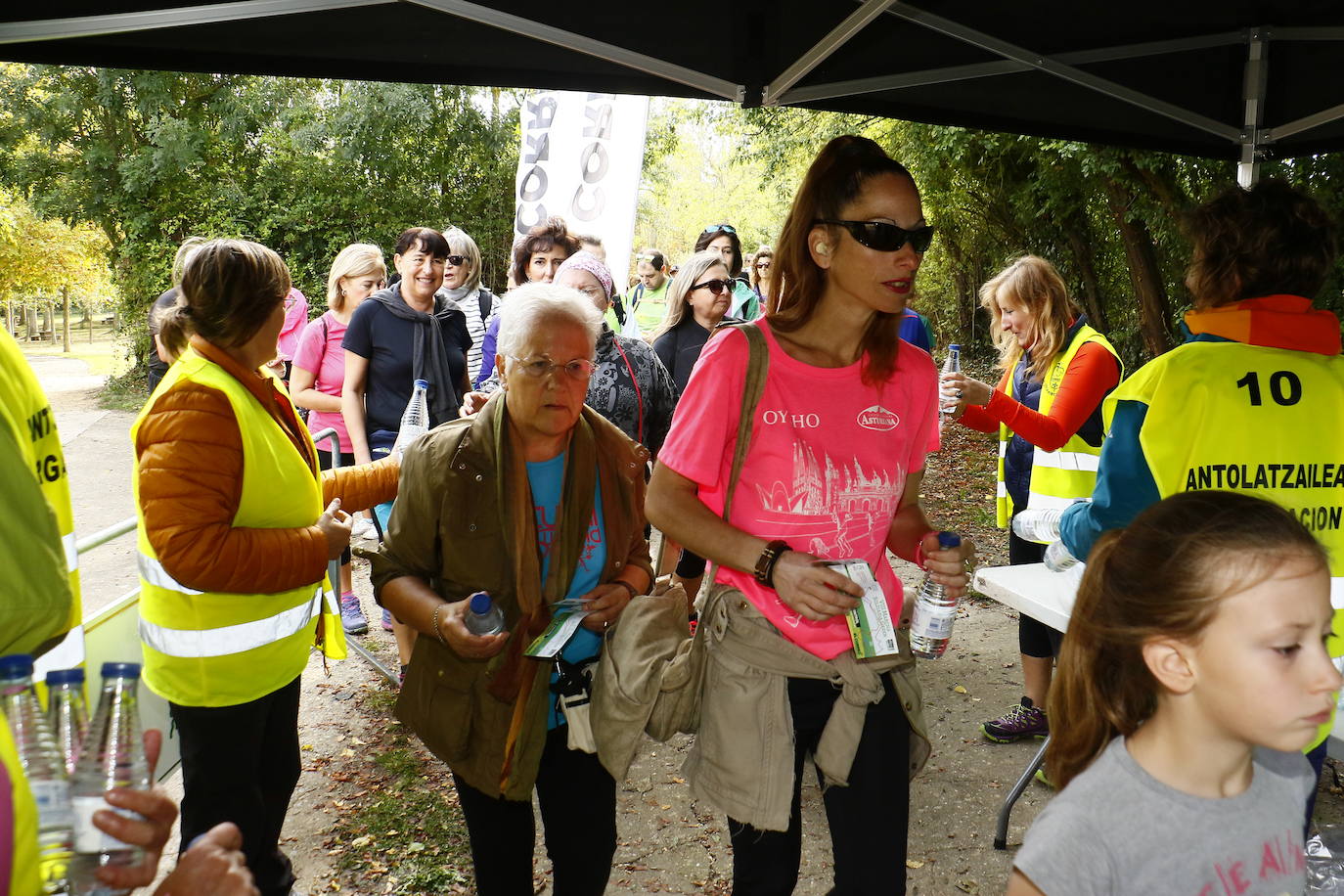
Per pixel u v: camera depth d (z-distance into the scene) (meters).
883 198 2.06
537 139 8.58
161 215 18.81
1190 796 1.40
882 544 2.25
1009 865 3.47
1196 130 4.42
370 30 3.21
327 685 4.91
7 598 1.42
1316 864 2.25
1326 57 3.87
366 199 19.41
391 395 5.09
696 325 5.25
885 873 2.09
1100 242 13.37
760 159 19.31
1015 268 3.99
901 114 4.13
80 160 18.89
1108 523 2.34
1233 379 2.21
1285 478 2.24
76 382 22.62
